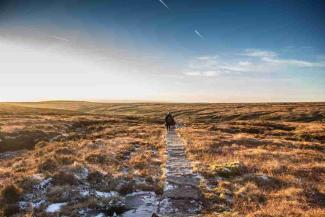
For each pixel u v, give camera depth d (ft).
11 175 48.19
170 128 155.22
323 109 333.83
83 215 33.78
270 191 43.78
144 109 461.78
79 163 51.47
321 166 61.87
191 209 35.73
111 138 109.50
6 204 34.83
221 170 53.36
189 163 63.05
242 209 35.76
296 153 82.17
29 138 98.02
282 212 34.14
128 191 43.16
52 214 33.12
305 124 195.83
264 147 92.12
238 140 103.40
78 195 38.91
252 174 53.01
